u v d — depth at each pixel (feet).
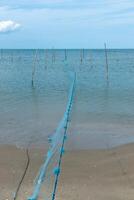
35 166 44.11
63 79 172.55
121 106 91.15
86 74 197.36
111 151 50.16
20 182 38.68
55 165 41.52
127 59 395.55
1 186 37.47
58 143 52.37
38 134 62.28
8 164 44.86
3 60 396.57
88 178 39.55
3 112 84.02
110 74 198.29
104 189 36.55
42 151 50.98
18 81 165.17
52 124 70.54
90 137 58.54
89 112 81.71
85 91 123.24
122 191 36.01
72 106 89.86
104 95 112.88
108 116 77.30
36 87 140.26
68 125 65.82
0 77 187.52
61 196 34.19
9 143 56.03
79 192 35.47
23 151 50.98
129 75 191.62
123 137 59.36
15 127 68.13
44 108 89.25
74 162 44.73
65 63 287.89
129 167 42.88
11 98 108.47
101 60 366.02
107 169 42.50
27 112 84.07
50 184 36.58
